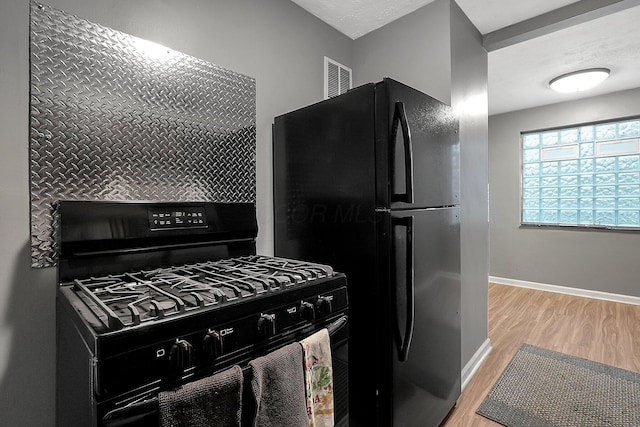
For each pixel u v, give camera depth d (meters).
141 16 1.33
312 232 1.65
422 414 1.54
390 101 1.32
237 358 0.84
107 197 1.22
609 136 4.01
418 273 1.49
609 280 4.02
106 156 1.22
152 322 0.69
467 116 2.30
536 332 3.08
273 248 1.88
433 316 1.62
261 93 1.82
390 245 1.33
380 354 1.35
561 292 4.38
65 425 0.93
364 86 1.40
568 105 4.26
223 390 0.74
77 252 1.08
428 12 2.08
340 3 2.04
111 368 0.63
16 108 1.04
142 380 0.67
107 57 1.22
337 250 1.52
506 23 2.35
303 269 1.22
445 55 2.01
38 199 1.08
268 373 0.84
